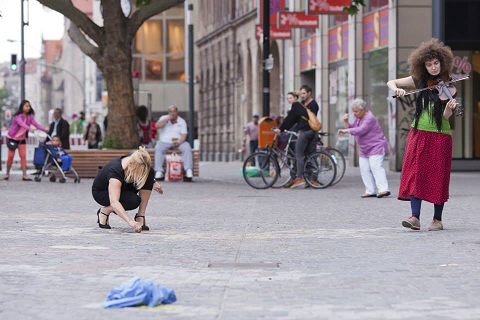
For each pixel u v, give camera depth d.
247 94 84.88
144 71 140.88
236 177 44.00
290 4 63.62
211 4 101.81
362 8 52.56
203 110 106.06
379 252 14.84
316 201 26.86
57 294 10.93
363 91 52.47
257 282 11.83
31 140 57.22
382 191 28.34
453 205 24.06
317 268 13.09
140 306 10.13
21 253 14.73
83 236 17.33
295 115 33.31
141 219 18.58
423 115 17.72
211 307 10.10
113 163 18.38
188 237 17.22
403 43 46.81
